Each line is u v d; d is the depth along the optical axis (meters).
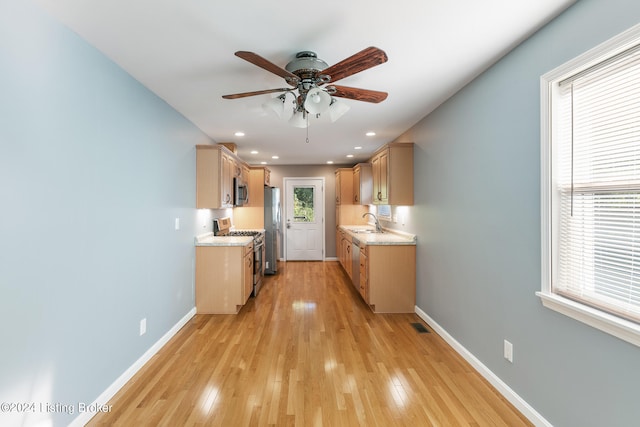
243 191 5.34
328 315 3.74
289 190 7.51
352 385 2.24
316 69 2.03
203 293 3.79
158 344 2.80
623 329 1.31
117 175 2.20
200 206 3.85
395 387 2.21
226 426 1.81
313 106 1.95
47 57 1.60
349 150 5.59
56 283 1.65
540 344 1.81
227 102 2.98
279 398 2.08
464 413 1.93
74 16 1.64
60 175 1.68
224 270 3.79
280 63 2.21
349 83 2.61
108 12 1.62
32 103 1.51
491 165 2.28
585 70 1.56
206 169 3.87
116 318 2.18
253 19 1.70
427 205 3.48
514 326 2.03
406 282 3.84
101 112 2.03
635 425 1.29
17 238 1.43
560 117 1.73
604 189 1.49
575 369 1.57
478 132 2.45
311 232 7.55
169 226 3.06
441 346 2.89
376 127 3.99
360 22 1.74
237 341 2.99
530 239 1.89
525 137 1.93
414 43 1.97
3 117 1.37
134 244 2.42
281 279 5.63
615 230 1.45
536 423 1.82
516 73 2.01
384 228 5.36
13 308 1.41
